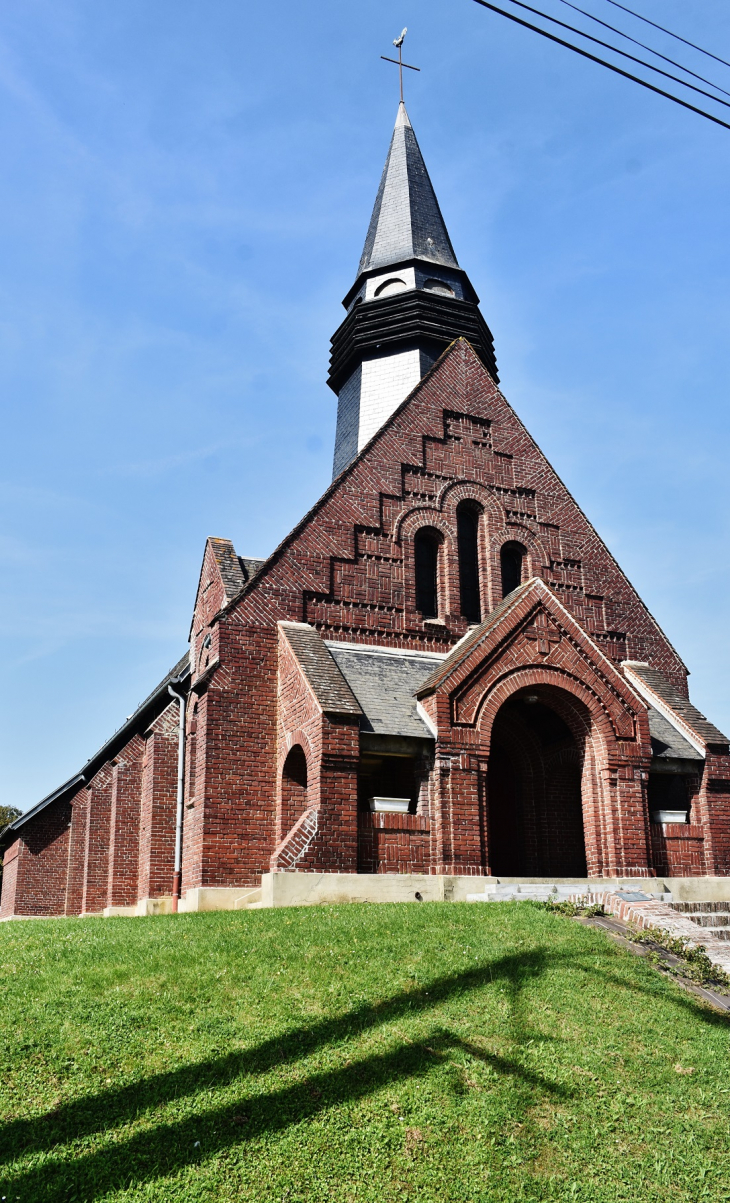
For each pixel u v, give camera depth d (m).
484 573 24.08
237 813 19.81
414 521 23.44
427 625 22.72
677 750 22.33
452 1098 9.72
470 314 28.17
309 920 14.44
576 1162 9.12
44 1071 9.68
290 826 19.86
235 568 23.31
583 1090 10.09
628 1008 11.91
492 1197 8.59
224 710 20.22
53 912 35.00
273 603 21.28
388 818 18.67
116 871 27.06
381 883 17.83
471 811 19.23
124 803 27.61
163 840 23.56
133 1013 10.81
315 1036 10.56
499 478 24.98
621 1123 9.69
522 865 22.80
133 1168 8.47
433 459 24.17
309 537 22.03
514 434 25.62
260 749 20.36
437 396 24.78
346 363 28.81
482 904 15.90
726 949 14.41
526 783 23.31
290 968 12.20
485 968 12.55
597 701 21.03
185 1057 10.02
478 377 25.67
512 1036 10.91
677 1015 11.89
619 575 26.06
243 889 19.42
